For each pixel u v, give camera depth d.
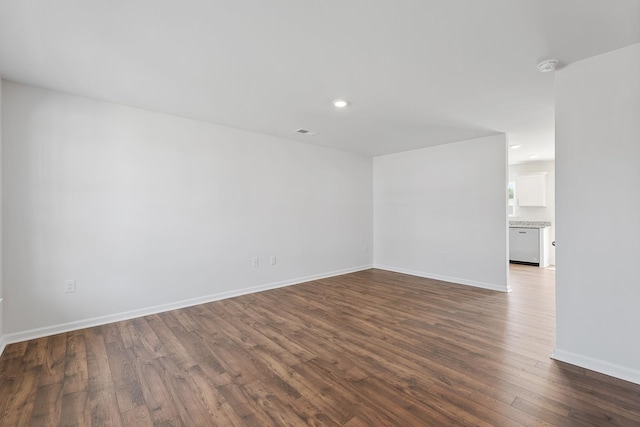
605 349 2.19
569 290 2.34
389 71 2.49
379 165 6.12
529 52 2.19
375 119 3.75
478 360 2.42
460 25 1.88
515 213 7.49
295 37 2.01
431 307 3.73
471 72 2.50
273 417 1.78
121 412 1.82
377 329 3.05
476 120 3.78
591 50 2.15
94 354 2.52
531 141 4.88
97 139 3.16
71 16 1.78
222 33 1.96
